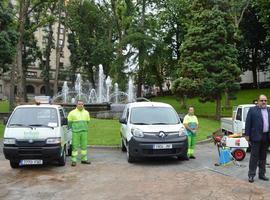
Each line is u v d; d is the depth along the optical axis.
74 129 14.38
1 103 60.84
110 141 20.69
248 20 57.69
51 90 83.88
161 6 58.38
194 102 50.72
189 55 34.25
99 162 15.00
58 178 11.93
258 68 62.94
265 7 45.25
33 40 64.62
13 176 12.34
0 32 27.80
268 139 11.35
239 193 9.92
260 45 60.00
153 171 12.99
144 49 49.44
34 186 10.90
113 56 56.28
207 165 14.16
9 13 28.70
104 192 10.16
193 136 15.81
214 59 33.62
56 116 14.23
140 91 54.91
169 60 58.34
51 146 13.33
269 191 10.13
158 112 15.82
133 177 12.01
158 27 59.66
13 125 13.91
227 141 14.22
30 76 95.00
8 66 30.05
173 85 34.69
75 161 14.21
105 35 61.53
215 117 35.22
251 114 11.35
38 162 13.30
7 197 9.76
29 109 14.45
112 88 47.75
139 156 14.27
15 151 13.15
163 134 14.30
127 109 16.91
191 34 34.06
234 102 48.72
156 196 9.70
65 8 53.00
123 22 53.97
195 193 9.96
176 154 14.36
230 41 34.78
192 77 34.12
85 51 61.81
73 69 65.81
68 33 68.88
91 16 60.16
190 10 35.41
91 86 62.47
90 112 32.41
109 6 58.56
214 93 33.75
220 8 37.22
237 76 34.00
